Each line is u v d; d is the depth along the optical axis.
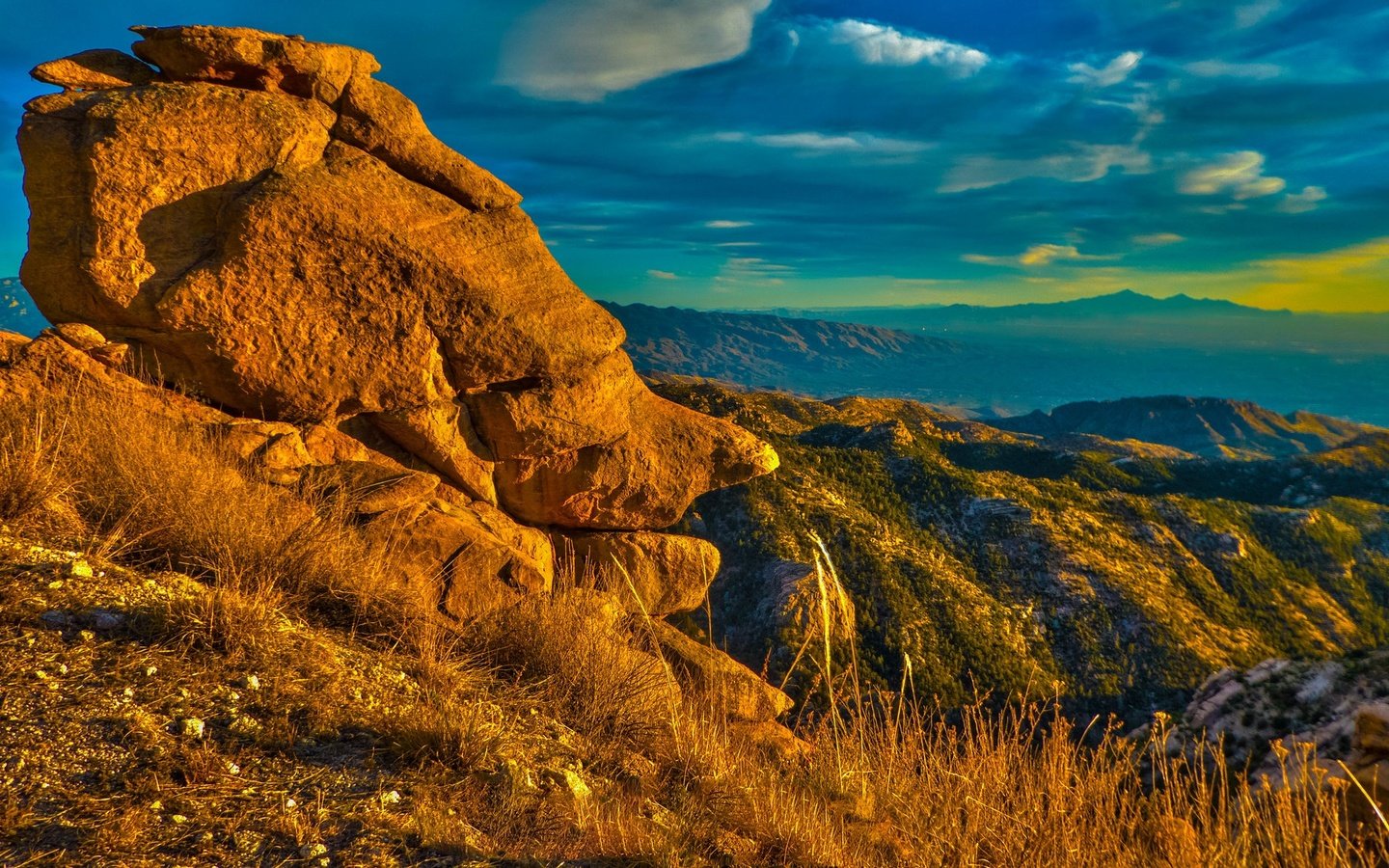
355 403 7.73
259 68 7.69
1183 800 3.75
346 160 7.76
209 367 7.18
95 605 4.13
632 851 3.51
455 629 5.96
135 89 7.13
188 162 7.13
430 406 8.03
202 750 3.38
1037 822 3.99
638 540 9.30
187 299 6.89
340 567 5.47
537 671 5.77
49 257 6.92
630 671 5.95
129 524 4.97
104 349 6.76
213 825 2.97
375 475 6.85
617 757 4.88
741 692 7.47
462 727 4.11
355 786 3.47
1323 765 3.73
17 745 3.08
